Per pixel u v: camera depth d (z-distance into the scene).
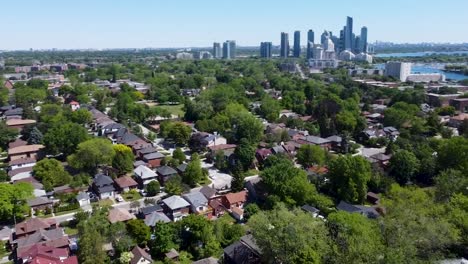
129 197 83.75
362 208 72.25
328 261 48.66
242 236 63.19
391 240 51.34
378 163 95.81
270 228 52.75
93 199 82.00
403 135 119.62
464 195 67.31
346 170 80.38
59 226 70.44
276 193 75.81
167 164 99.06
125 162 95.12
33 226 65.19
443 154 89.56
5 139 115.00
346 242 49.44
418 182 90.56
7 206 68.44
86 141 100.25
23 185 75.75
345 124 129.62
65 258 57.75
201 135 119.44
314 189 77.75
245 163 99.31
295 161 104.69
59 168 88.75
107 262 56.78
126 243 59.66
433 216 60.41
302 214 54.75
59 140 104.50
